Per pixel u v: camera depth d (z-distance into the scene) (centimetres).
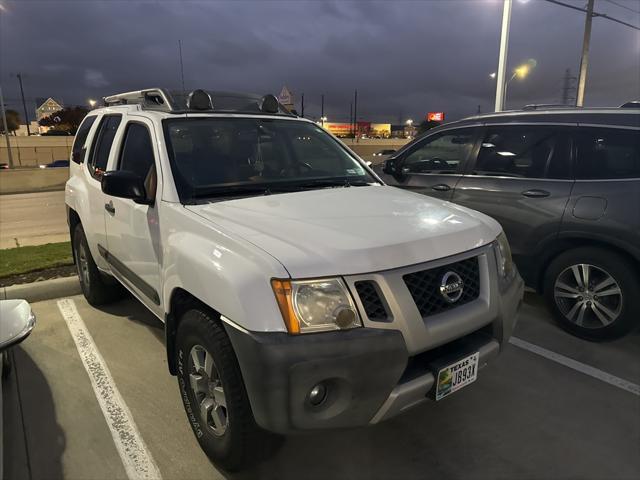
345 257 215
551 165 424
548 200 416
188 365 262
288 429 208
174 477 257
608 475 258
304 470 263
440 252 237
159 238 294
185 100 368
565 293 417
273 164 345
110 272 414
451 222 263
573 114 424
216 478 257
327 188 329
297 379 200
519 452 276
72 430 296
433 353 243
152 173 311
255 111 382
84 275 489
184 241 259
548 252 424
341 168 371
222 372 225
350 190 322
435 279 234
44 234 951
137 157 345
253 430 228
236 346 211
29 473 260
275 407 204
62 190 2083
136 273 340
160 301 304
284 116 388
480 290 252
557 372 361
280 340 202
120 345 404
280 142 360
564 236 407
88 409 317
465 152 491
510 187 443
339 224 246
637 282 378
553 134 429
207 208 275
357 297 211
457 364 236
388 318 215
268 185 318
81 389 340
